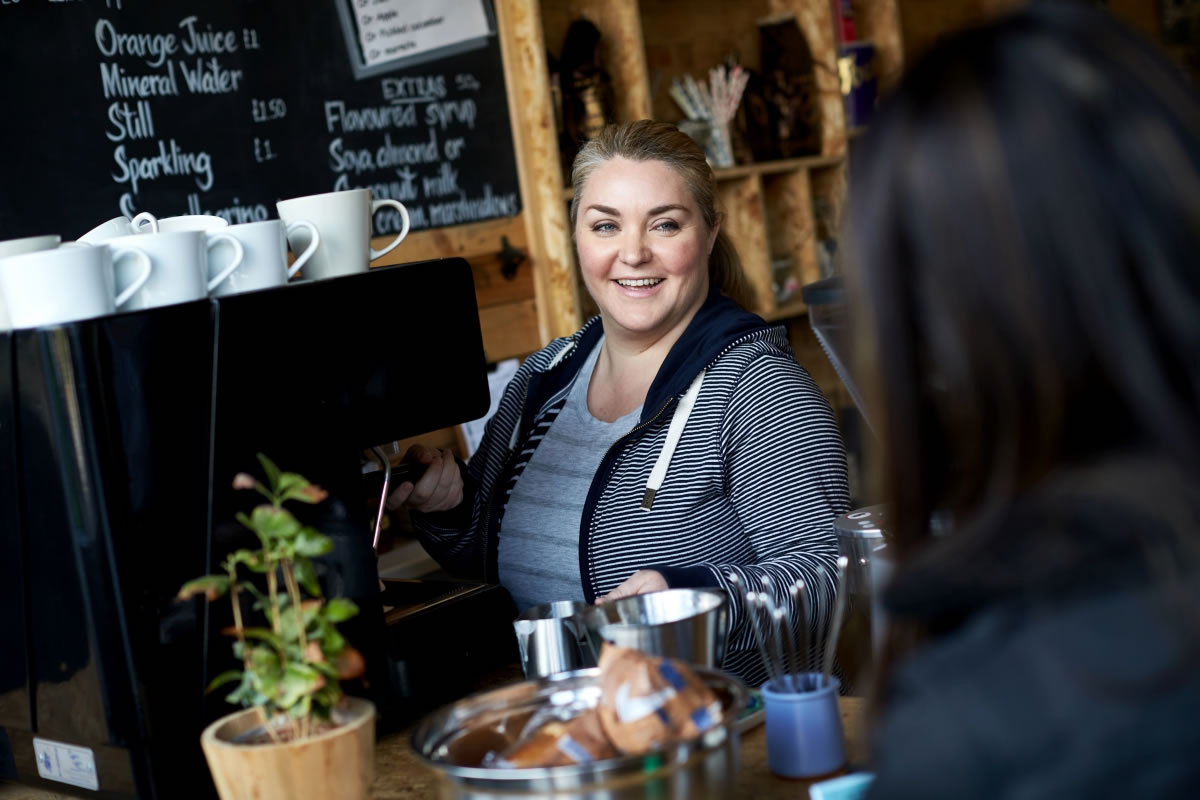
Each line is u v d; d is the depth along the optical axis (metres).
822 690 1.04
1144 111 0.55
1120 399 0.56
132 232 1.30
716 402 1.58
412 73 2.64
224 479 1.12
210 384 1.12
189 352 1.10
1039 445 0.57
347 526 1.23
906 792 0.57
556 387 1.83
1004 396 0.57
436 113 2.69
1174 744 0.52
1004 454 0.58
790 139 3.55
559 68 2.94
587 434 1.73
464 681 1.36
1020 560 0.56
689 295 1.68
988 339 0.57
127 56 2.17
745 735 1.15
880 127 0.61
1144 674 0.52
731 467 1.57
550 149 2.82
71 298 1.06
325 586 1.21
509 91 2.84
